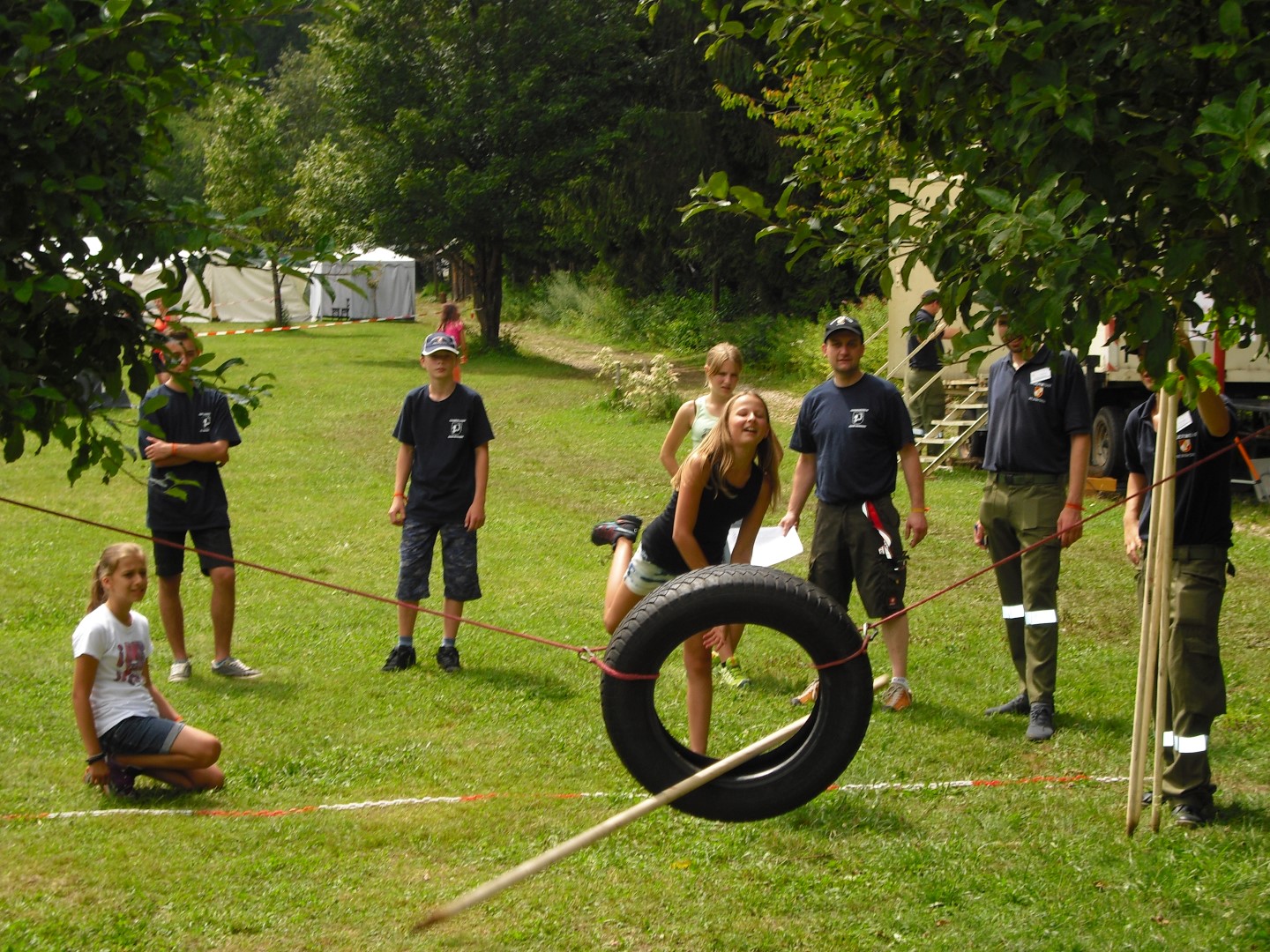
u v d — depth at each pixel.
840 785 5.60
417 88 31.36
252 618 8.69
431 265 66.31
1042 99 3.27
